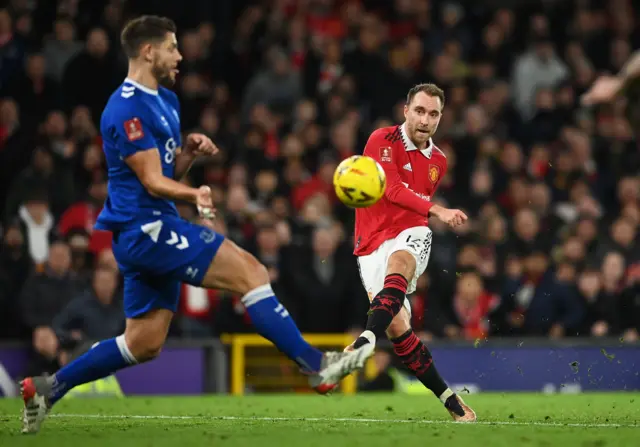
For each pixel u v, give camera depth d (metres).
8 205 45.97
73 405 30.38
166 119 19.58
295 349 18.77
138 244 18.98
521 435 18.53
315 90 57.12
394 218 23.27
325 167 51.38
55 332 39.94
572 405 30.38
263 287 18.89
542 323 44.41
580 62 64.00
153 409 28.36
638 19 68.19
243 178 49.94
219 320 42.31
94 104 52.03
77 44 54.09
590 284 44.59
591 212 53.28
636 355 42.09
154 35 19.48
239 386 40.91
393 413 26.41
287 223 46.38
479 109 57.88
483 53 63.34
